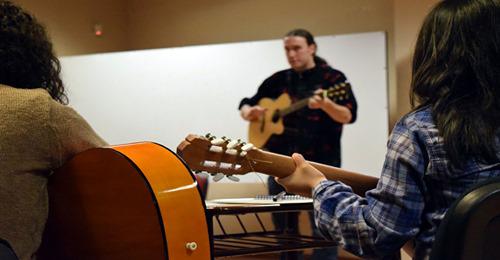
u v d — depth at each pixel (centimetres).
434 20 120
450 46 116
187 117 464
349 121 429
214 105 460
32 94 139
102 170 138
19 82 149
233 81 457
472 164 110
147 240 131
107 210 138
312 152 436
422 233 115
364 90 428
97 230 139
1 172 131
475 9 115
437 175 111
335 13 488
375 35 427
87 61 482
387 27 475
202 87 462
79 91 482
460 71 114
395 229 112
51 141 138
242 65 455
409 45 437
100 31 523
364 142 427
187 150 149
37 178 138
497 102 112
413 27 436
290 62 444
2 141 133
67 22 498
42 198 140
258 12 510
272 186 401
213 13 523
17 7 154
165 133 469
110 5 541
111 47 541
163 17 539
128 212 134
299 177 144
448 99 113
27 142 135
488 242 88
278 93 446
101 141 150
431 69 118
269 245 177
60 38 491
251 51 453
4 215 131
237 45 456
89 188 140
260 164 152
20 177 134
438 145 111
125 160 134
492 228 89
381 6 477
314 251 352
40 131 136
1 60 145
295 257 222
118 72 478
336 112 432
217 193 463
